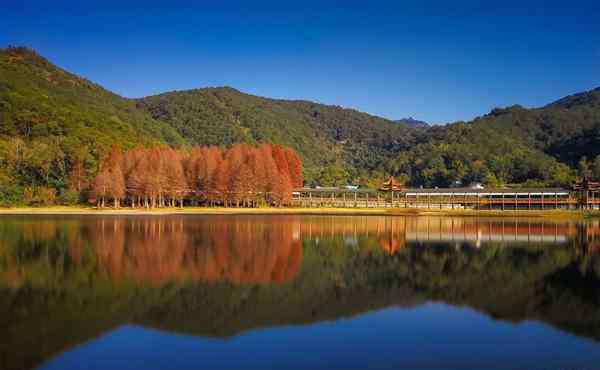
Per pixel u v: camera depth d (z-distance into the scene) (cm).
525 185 18412
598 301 3206
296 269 4284
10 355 2188
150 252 5066
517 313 2927
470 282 3797
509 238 6881
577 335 2531
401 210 12725
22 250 5116
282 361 2167
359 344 2381
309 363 2147
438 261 4809
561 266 4525
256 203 14250
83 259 4606
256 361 2162
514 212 12244
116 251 5109
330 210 13038
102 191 12650
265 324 2684
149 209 12850
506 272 4225
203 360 2166
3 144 14462
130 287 3478
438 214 11956
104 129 17962
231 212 12256
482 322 2748
